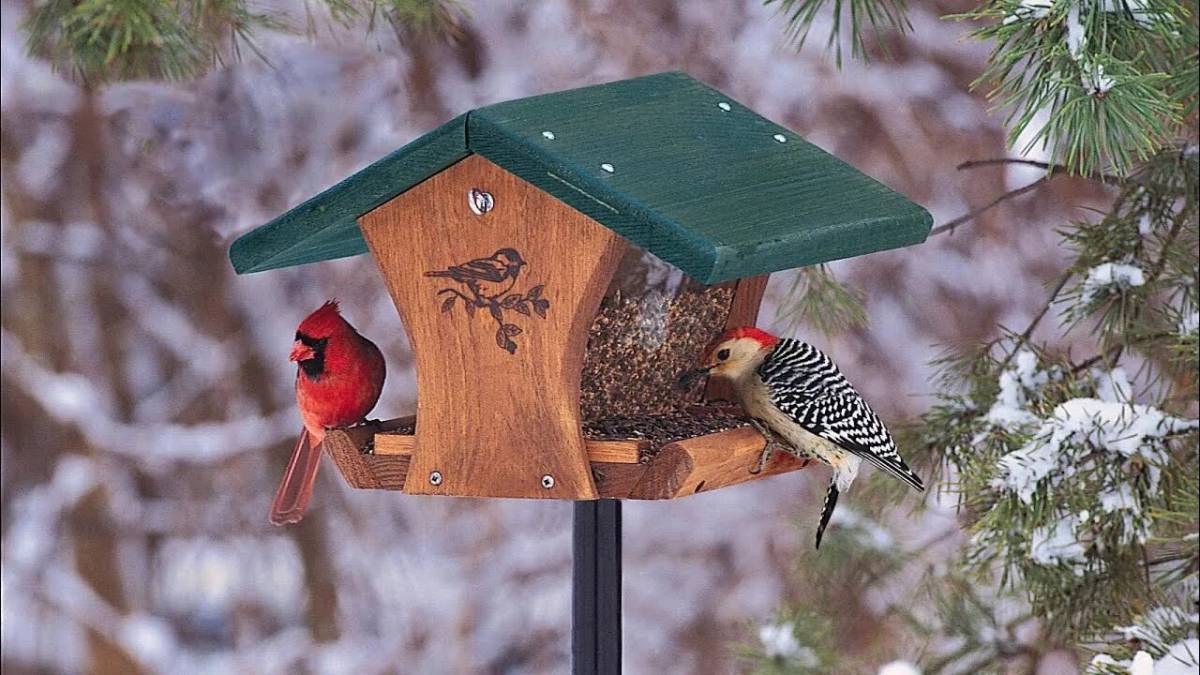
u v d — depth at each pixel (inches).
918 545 466.6
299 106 556.7
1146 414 330.3
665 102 291.9
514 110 266.2
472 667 603.2
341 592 618.2
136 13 312.0
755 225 252.8
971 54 574.9
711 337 313.1
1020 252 578.6
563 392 261.3
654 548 631.2
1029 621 424.8
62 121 585.3
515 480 266.2
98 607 617.3
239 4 357.1
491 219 261.9
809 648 417.4
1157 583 347.6
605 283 258.7
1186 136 360.5
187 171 570.3
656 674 615.2
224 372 609.9
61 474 612.7
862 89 571.8
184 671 615.2
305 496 319.3
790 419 291.0
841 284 418.6
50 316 611.8
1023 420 354.0
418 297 268.4
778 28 572.4
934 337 585.9
